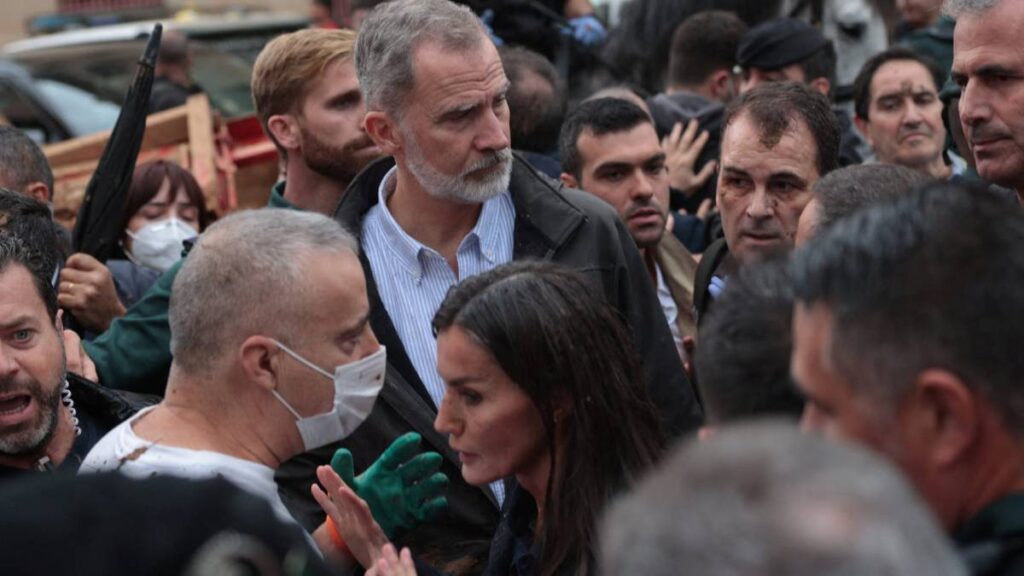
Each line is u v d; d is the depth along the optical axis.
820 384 2.32
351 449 4.61
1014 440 2.24
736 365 2.75
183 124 7.59
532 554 3.77
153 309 5.28
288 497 4.54
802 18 8.98
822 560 1.59
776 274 2.81
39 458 4.35
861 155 7.73
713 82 8.27
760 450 1.69
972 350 2.21
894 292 2.25
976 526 2.27
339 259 3.60
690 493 1.67
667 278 6.18
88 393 4.56
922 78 6.96
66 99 11.40
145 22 15.18
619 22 9.65
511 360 3.69
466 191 4.79
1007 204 2.36
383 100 4.84
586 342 3.71
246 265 3.55
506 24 9.41
